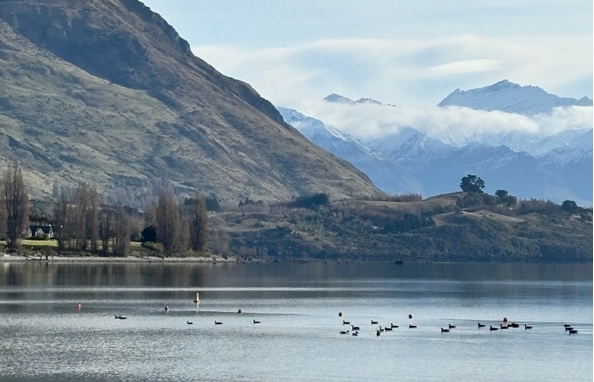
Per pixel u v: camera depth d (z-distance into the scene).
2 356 180.62
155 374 168.38
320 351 190.38
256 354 186.50
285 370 172.50
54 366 173.12
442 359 184.00
